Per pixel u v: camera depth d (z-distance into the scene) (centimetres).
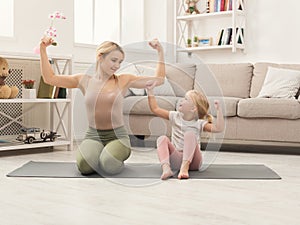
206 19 577
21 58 398
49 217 192
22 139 405
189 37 591
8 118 434
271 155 394
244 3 545
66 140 430
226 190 247
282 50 523
